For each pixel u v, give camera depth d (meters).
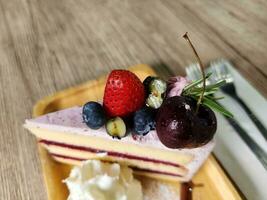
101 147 0.23
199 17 0.33
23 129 0.25
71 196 0.21
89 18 0.34
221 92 0.26
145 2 0.35
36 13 0.35
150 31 0.32
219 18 0.32
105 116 0.21
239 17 0.32
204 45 0.30
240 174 0.22
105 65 0.29
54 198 0.21
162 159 0.22
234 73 0.27
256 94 0.25
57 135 0.23
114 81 0.20
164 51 0.30
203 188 0.22
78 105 0.25
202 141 0.19
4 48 0.31
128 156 0.23
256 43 0.30
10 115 0.26
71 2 0.36
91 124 0.21
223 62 0.27
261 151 0.23
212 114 0.20
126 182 0.22
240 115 0.24
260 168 0.22
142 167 0.23
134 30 0.32
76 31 0.32
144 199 0.22
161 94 0.21
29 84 0.28
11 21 0.34
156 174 0.23
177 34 0.31
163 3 0.34
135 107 0.21
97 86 0.26
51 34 0.32
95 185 0.21
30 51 0.31
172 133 0.19
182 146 0.20
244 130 0.24
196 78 0.26
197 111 0.19
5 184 0.23
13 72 0.29
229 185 0.21
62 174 0.23
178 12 0.33
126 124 0.21
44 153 0.24
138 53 0.30
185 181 0.23
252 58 0.29
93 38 0.32
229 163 0.23
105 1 0.35
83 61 0.30
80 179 0.21
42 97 0.27
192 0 0.35
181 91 0.21
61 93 0.26
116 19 0.33
